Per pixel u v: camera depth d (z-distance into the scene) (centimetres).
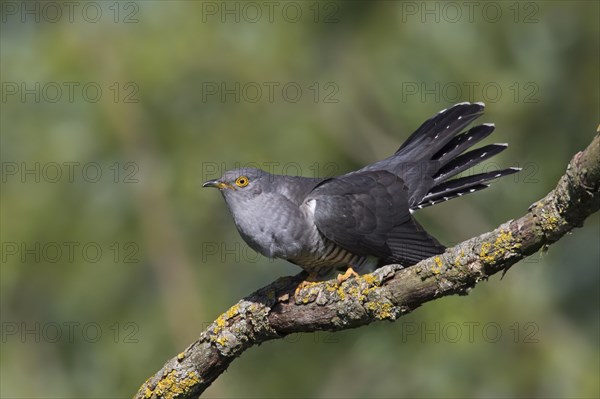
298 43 1212
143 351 1162
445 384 1062
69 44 1215
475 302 1076
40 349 1200
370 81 1195
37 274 1188
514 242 584
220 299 1191
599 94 1133
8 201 1191
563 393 1029
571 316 1121
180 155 1195
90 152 1208
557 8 1138
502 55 1153
